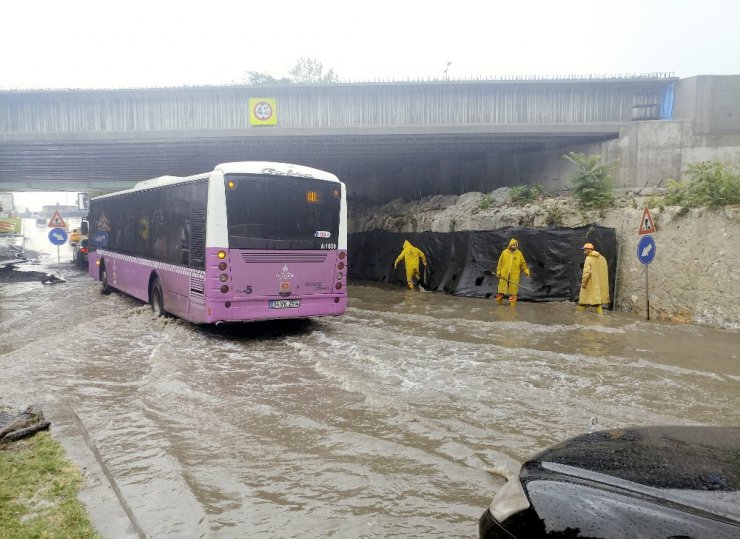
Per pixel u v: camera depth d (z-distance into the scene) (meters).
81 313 13.63
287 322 12.25
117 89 21.86
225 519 3.89
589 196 15.63
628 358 8.72
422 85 21.19
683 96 18.53
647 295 12.53
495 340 10.20
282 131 21.17
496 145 22.08
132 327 11.48
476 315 13.30
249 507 4.07
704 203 12.33
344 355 8.99
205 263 10.09
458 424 5.83
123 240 15.59
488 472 4.69
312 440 5.37
